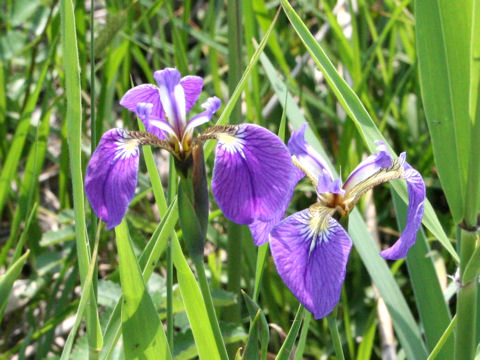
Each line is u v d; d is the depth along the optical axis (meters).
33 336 0.53
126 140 0.34
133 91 0.37
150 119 0.35
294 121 0.48
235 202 0.33
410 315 0.45
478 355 0.38
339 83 0.39
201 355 0.36
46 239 0.56
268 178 0.33
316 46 0.38
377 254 0.46
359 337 0.58
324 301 0.32
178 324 0.47
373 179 0.36
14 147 0.57
